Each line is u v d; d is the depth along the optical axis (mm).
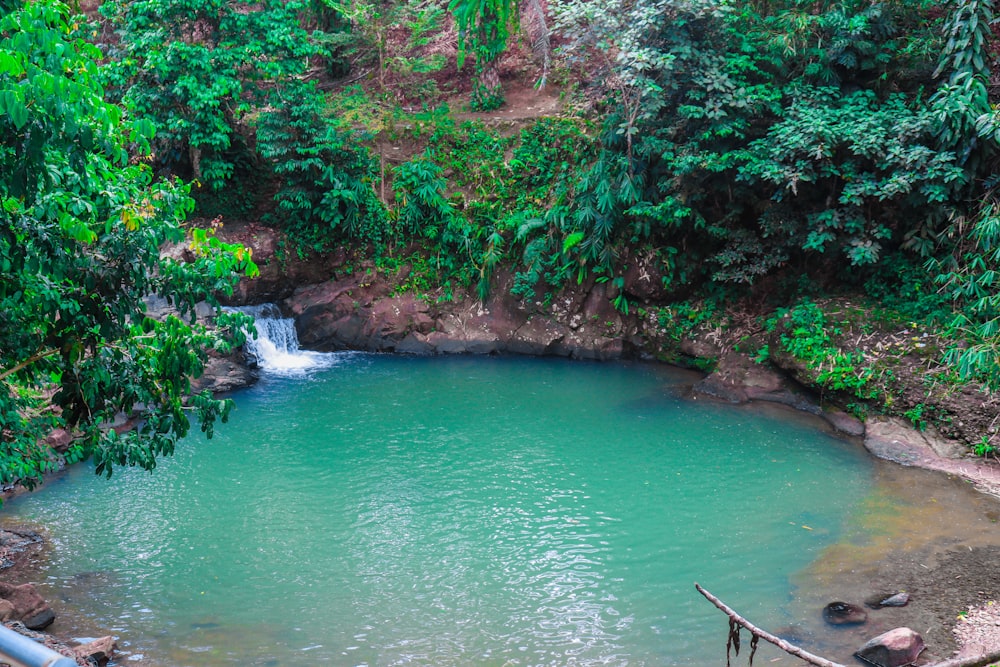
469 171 24859
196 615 10477
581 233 21891
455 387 20094
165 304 21125
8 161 6020
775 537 12656
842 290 20219
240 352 21016
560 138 24203
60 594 10898
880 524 13039
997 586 11094
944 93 17594
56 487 14242
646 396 19328
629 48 19812
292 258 23859
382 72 27344
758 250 20312
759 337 19938
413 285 24000
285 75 23000
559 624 10344
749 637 10016
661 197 21625
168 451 8992
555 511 13562
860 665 9398
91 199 7465
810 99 19312
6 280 7383
